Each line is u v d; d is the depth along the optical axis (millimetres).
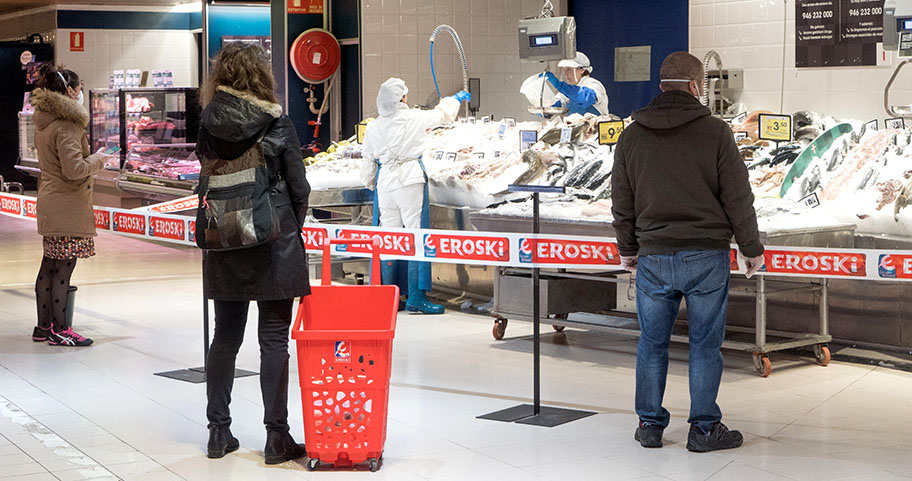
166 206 6805
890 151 6219
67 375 5727
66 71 6328
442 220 8078
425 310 7762
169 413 4938
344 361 3982
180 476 4004
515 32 11203
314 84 11836
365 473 4023
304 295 4172
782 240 5543
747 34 8859
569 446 4352
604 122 6777
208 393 4262
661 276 4219
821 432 4547
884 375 5648
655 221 4223
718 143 4102
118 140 12781
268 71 4109
